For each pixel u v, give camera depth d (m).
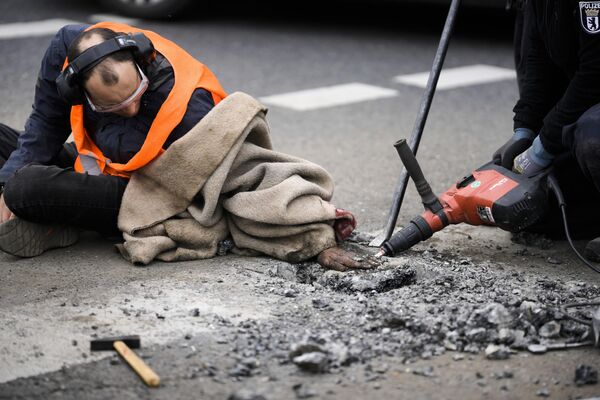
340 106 18.56
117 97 9.69
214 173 10.38
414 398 7.64
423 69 21.30
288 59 21.86
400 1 23.53
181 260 10.61
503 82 20.41
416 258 10.70
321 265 10.56
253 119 10.60
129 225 10.48
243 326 8.84
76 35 10.78
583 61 9.65
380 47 23.05
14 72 20.42
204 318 9.04
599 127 9.55
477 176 10.46
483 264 10.58
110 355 8.32
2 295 9.65
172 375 7.97
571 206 11.20
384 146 16.23
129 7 25.17
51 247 10.88
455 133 17.05
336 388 7.77
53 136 11.18
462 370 8.10
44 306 9.35
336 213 10.57
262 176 10.66
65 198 10.49
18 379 7.93
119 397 7.65
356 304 9.37
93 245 11.15
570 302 9.42
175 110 10.30
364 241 11.34
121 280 10.04
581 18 9.48
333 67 21.30
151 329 8.80
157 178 10.49
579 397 7.69
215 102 10.81
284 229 10.43
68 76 9.66
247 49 22.61
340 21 25.61
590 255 10.66
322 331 8.73
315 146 16.19
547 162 10.26
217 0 26.95
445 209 10.46
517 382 7.92
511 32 24.53
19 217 10.48
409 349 8.41
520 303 9.13
